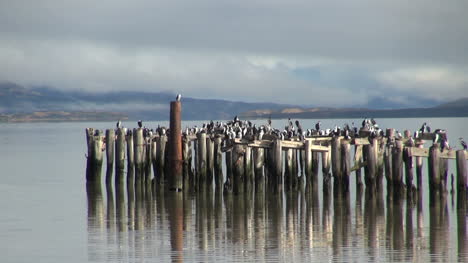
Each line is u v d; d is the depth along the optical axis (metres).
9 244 63.12
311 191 87.62
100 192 94.50
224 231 67.25
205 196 87.88
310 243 61.91
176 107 89.88
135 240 63.78
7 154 184.25
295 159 89.69
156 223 71.62
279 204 81.56
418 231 66.50
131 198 88.12
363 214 75.38
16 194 95.25
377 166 85.38
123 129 99.62
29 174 124.12
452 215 73.69
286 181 89.06
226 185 89.19
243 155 87.00
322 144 89.75
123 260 57.12
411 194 80.25
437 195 77.88
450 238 63.44
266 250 59.50
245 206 80.50
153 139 98.69
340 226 69.19
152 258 57.47
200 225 70.19
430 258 56.59
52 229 69.25
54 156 174.50
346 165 82.56
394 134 95.06
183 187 93.69
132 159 98.25
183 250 59.78
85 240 64.19
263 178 91.75
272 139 88.06
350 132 90.38
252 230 67.62
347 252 58.62
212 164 90.00
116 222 72.50
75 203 85.62
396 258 56.59
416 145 91.00
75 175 121.19
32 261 57.62
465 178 76.62
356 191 90.81
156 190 93.88
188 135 95.50
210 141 89.69
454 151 77.69
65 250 60.66
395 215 74.38
